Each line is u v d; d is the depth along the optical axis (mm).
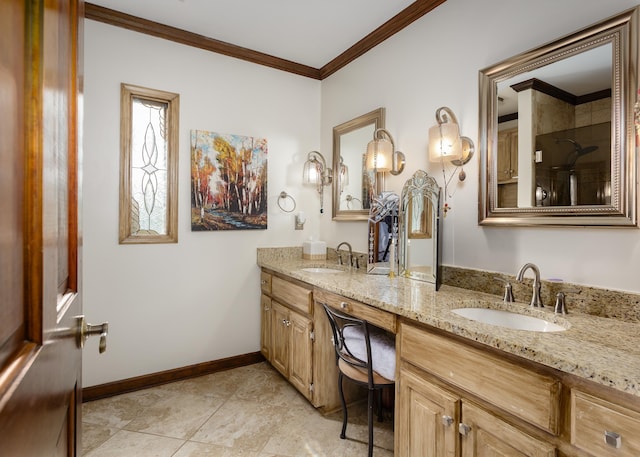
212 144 2678
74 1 682
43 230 454
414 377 1415
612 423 849
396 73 2355
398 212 2254
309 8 2236
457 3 1940
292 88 3051
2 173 355
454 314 1349
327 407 2158
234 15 2324
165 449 1807
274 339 2656
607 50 1339
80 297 779
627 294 1288
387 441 1887
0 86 347
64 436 664
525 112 1598
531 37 1598
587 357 939
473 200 1841
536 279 1496
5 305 364
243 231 2850
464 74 1897
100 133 2301
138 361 2461
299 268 2525
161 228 2555
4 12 354
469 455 1187
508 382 1068
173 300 2578
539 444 989
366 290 1798
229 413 2152
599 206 1350
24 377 396
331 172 3023
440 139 1822
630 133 1273
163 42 2504
